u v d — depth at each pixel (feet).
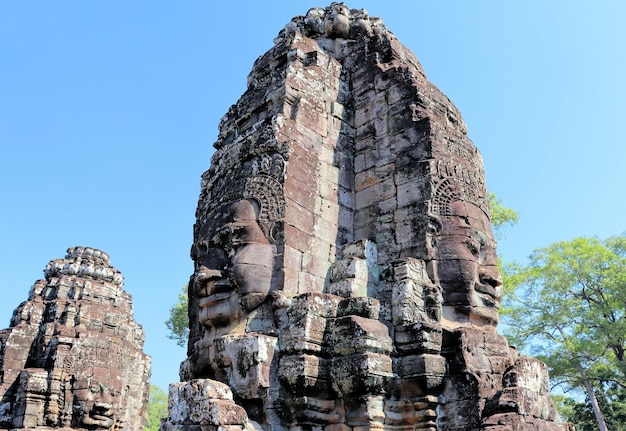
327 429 22.36
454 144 29.32
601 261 82.58
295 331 23.02
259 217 26.61
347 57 35.58
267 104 31.09
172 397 21.27
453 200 26.94
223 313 25.45
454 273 25.30
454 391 22.53
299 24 38.32
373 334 22.26
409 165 28.35
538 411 21.26
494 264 27.04
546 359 75.87
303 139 29.32
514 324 81.00
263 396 22.22
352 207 30.27
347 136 31.94
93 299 62.90
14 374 55.57
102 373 55.67
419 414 22.29
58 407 52.34
